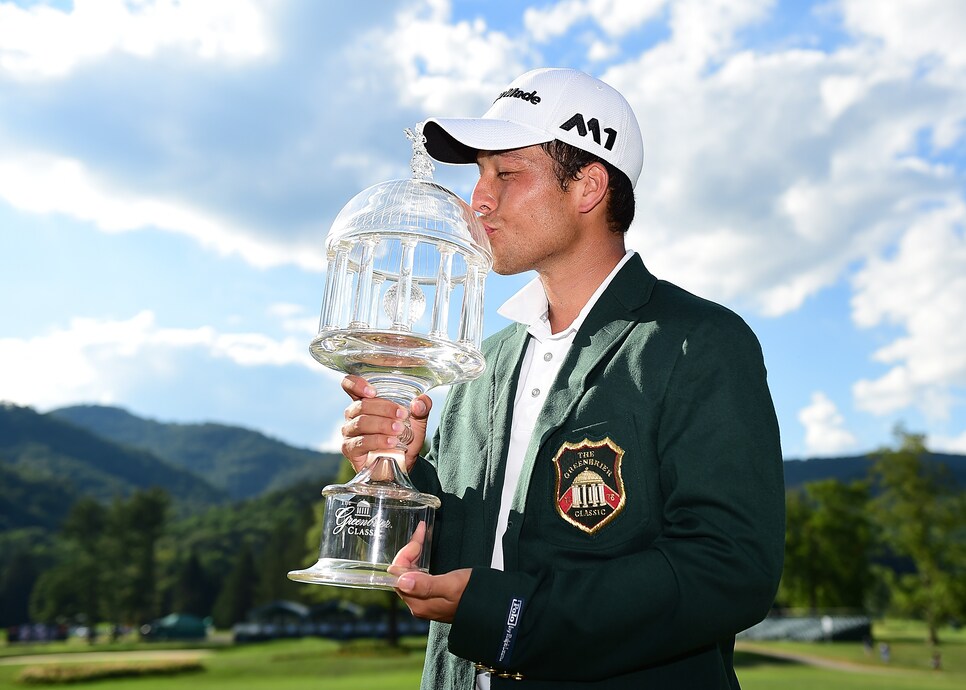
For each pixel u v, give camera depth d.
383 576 1.39
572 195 1.85
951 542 58.06
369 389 1.61
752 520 1.43
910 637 74.62
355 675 36.06
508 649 1.36
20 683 36.53
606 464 1.58
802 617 62.12
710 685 1.54
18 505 193.00
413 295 1.55
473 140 1.77
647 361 1.62
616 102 1.91
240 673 38.09
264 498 174.25
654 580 1.37
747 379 1.57
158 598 114.50
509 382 1.91
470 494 1.84
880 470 59.66
